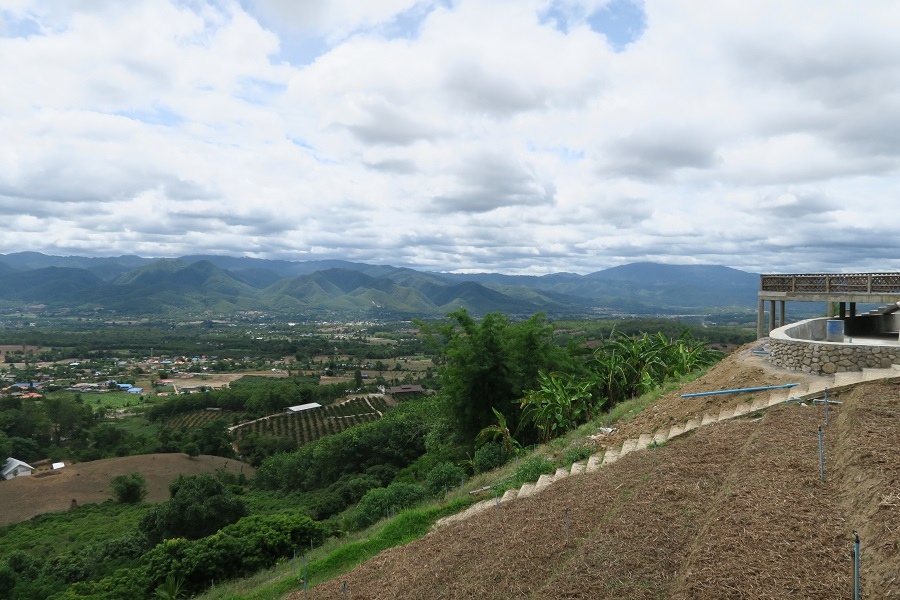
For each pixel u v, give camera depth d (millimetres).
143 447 85688
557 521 9727
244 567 19469
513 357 29391
